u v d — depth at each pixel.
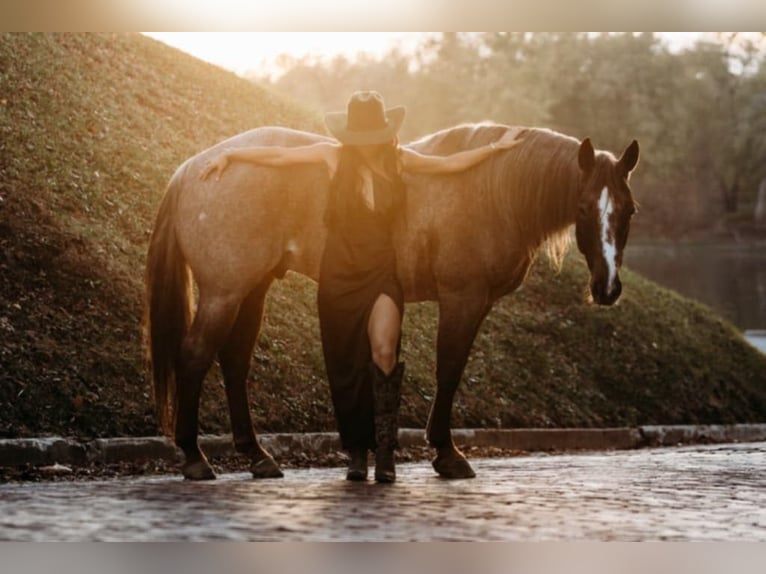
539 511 5.61
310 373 11.23
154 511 5.40
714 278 35.84
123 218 12.11
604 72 46.09
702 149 52.16
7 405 8.59
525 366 13.60
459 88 41.03
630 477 7.60
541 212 7.03
